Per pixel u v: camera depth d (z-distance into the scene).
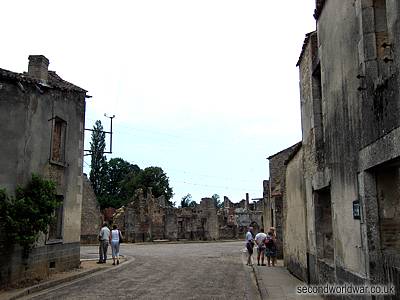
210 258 24.86
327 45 9.65
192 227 51.03
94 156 74.88
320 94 11.59
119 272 17.58
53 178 16.12
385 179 7.05
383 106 6.25
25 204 13.22
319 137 11.26
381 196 7.03
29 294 12.27
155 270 18.36
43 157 15.39
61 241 16.61
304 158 13.26
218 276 16.64
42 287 13.24
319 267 11.15
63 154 17.05
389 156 6.02
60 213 16.84
